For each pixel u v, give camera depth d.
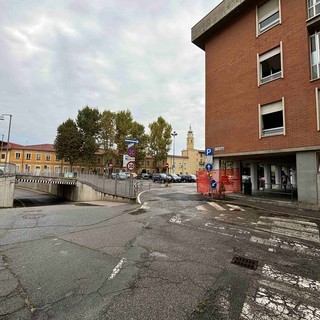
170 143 54.94
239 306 2.83
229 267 4.02
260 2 14.08
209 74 17.66
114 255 4.43
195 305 2.81
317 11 11.38
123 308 2.71
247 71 14.62
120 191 18.22
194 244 5.25
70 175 29.95
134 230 6.36
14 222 7.00
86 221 7.39
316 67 11.39
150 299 2.92
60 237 5.55
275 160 18.38
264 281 3.53
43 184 40.62
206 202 12.63
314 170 10.90
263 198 13.23
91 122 51.72
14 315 2.54
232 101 15.49
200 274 3.70
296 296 3.11
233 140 15.20
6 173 22.33
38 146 62.81
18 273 3.58
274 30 13.14
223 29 16.66
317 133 10.81
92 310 2.66
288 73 12.23
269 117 13.35
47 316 2.54
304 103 11.42
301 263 4.28
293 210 10.17
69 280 3.38
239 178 17.55
